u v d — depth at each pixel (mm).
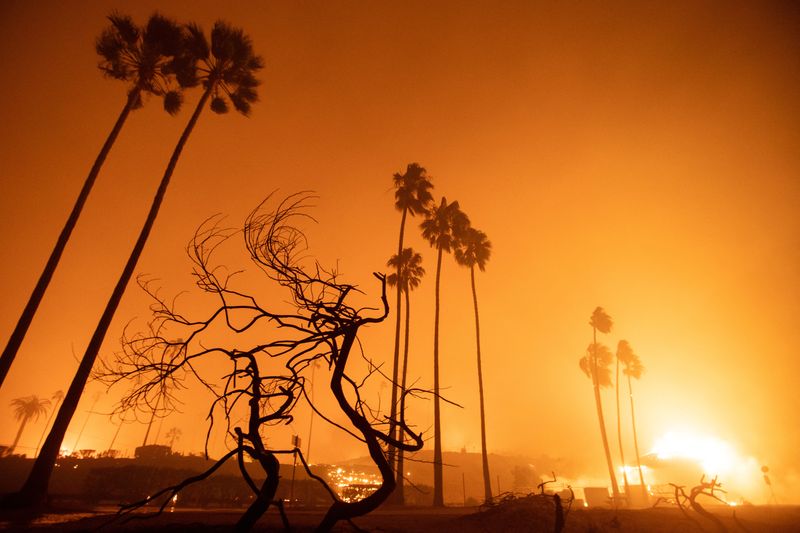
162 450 29422
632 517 9383
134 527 7277
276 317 4652
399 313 27828
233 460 28141
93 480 19766
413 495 31484
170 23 19203
